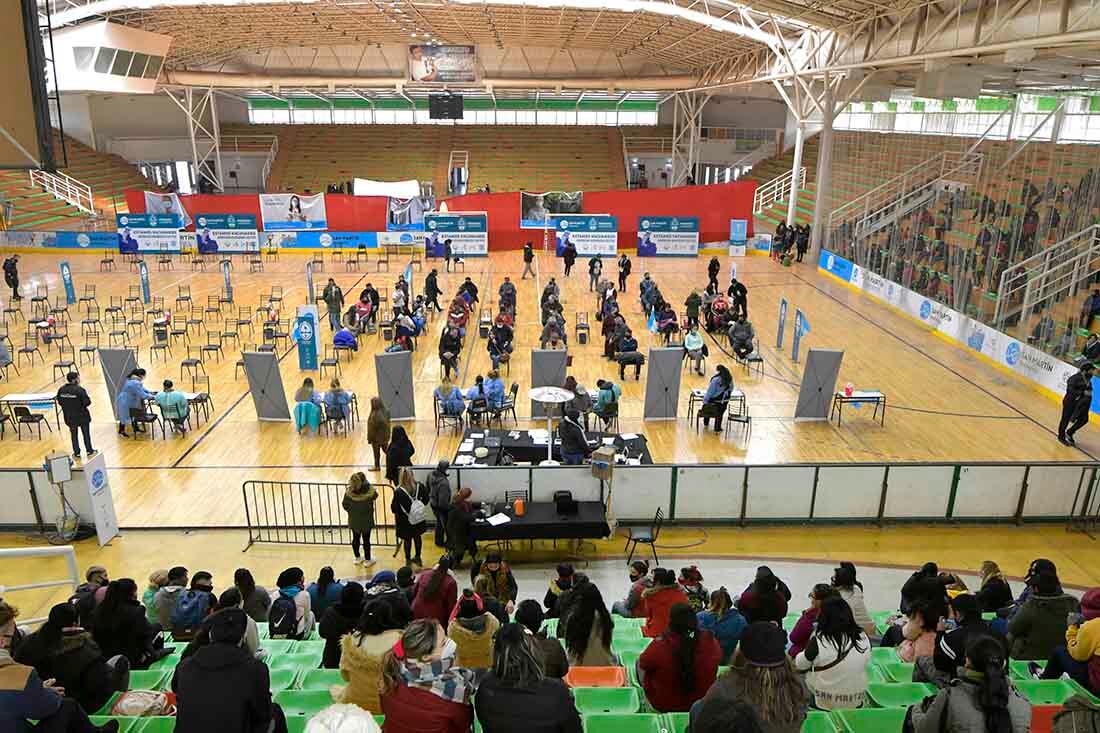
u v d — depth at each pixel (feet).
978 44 65.10
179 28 128.57
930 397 69.82
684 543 45.37
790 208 129.59
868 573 42.22
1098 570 42.91
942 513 47.62
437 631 15.43
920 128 139.64
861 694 19.20
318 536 46.34
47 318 78.28
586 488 45.88
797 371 76.28
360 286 108.58
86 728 15.44
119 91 124.26
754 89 160.35
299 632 29.68
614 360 77.77
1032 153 83.71
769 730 14.37
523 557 43.93
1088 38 50.19
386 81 160.45
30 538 45.14
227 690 15.03
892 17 85.25
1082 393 58.23
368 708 18.56
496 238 139.13
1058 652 22.24
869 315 97.25
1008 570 42.68
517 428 62.18
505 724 13.91
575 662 24.04
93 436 60.23
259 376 61.77
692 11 99.86
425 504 44.01
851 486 46.85
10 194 139.44
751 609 25.64
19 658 19.53
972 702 14.35
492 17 120.67
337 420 61.21
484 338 84.84
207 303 97.96
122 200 157.89
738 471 46.26
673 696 19.21
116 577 41.88
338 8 111.96
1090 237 71.20
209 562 43.57
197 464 55.67
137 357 77.87
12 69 29.19
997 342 78.07
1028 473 46.83
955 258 87.56
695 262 128.57
